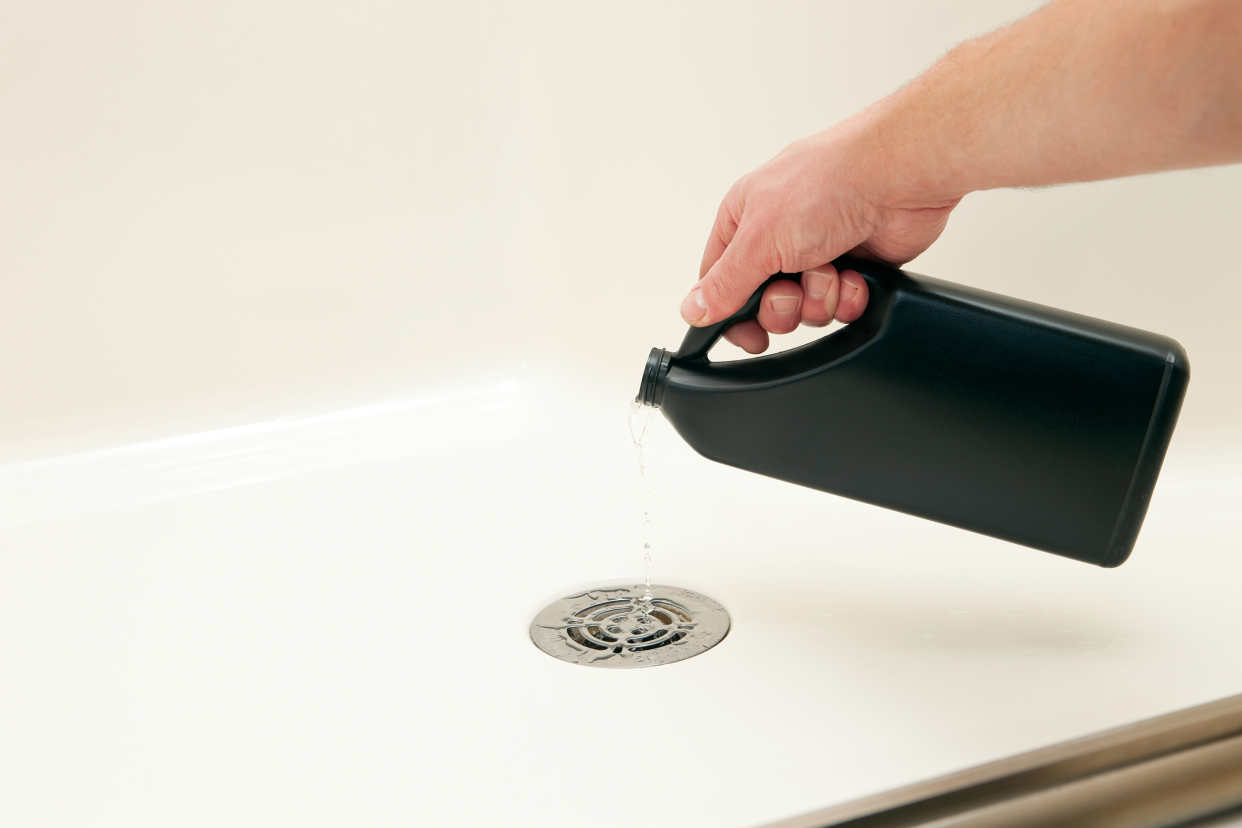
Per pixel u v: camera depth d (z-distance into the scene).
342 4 0.93
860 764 0.46
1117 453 0.51
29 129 0.85
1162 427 0.51
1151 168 0.44
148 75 0.88
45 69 0.85
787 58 0.88
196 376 0.94
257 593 0.68
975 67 0.46
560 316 1.05
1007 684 0.53
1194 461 0.81
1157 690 0.52
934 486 0.55
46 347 0.89
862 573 0.68
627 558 0.72
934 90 0.48
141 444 0.92
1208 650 0.56
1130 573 0.66
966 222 0.85
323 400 0.98
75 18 0.85
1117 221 0.83
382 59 0.95
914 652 0.57
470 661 0.58
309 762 0.49
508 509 0.81
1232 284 0.80
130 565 0.73
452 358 1.03
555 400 1.02
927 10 0.82
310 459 0.92
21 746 0.51
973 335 0.51
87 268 0.89
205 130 0.91
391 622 0.63
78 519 0.81
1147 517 0.75
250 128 0.92
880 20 0.84
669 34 0.93
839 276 0.55
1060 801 0.47
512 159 1.02
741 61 0.90
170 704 0.55
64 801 0.46
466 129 1.00
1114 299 0.84
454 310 1.02
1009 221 0.85
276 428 0.96
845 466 0.55
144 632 0.63
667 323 1.00
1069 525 0.54
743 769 0.46
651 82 0.95
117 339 0.91
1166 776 0.48
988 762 0.46
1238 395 0.82
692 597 0.67
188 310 0.93
